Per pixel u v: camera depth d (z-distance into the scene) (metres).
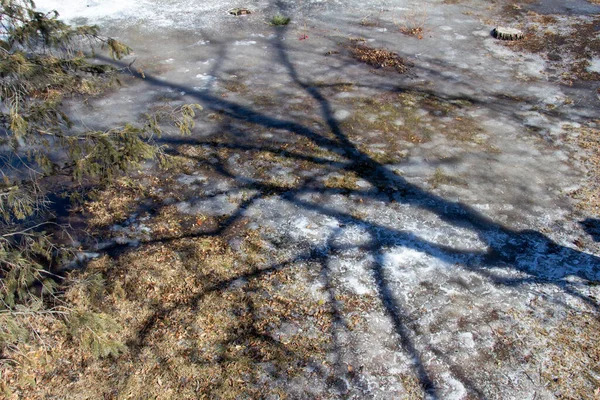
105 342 3.32
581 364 3.88
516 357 3.93
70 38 4.43
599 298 4.46
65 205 5.38
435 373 3.81
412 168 6.22
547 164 6.34
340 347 3.98
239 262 4.77
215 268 4.68
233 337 4.03
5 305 3.35
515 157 6.47
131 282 4.48
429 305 4.37
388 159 6.38
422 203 5.62
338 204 5.57
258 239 5.05
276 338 4.04
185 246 4.92
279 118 7.27
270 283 4.54
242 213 5.42
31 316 3.74
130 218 5.29
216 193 5.72
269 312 4.26
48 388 3.61
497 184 5.95
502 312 4.32
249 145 6.62
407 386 3.71
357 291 4.49
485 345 4.03
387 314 4.28
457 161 6.37
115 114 7.20
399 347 4.00
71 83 4.24
